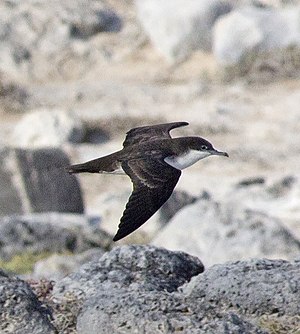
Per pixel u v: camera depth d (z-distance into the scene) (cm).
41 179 2334
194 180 2717
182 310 876
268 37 3500
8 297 917
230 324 852
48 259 1638
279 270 923
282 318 898
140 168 858
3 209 2312
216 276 923
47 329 908
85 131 3097
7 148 2364
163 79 3516
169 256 989
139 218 820
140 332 859
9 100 3388
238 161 2873
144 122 3203
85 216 2127
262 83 3431
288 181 2548
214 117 3191
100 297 897
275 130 3091
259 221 1767
